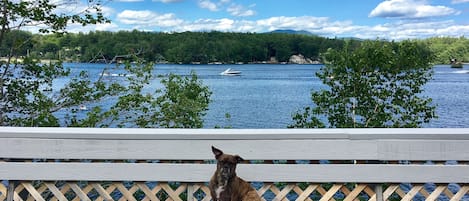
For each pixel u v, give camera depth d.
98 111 7.75
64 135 2.69
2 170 2.72
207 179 2.70
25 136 2.69
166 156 2.69
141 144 2.69
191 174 2.71
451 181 2.63
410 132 2.65
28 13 8.36
